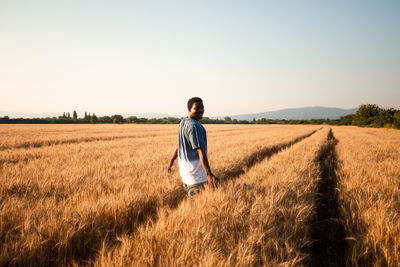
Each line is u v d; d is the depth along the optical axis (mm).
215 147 10609
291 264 1757
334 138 22875
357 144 13750
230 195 2961
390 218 2682
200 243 1889
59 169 5234
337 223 3105
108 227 2564
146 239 1949
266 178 4395
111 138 19141
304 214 2799
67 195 3346
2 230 2121
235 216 2371
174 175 4605
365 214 2787
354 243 2449
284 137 18703
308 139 16719
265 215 2463
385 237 2309
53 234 2098
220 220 2365
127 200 2943
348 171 5566
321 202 4270
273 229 2236
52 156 7621
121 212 2709
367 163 6809
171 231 2059
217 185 3232
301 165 5754
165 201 3520
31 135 20109
